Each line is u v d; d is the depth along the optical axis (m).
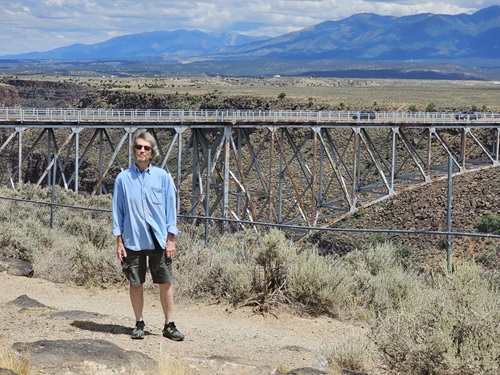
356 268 15.28
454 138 87.44
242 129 67.19
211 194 85.69
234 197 86.06
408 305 8.42
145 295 13.45
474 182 73.69
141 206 9.15
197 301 12.89
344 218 72.50
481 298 7.84
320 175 69.81
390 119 70.75
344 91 189.88
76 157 57.53
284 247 12.69
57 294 13.46
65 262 16.52
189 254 14.66
